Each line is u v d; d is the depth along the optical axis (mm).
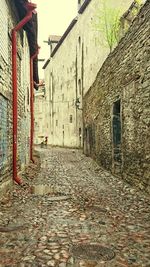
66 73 34625
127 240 4824
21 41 11898
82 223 5730
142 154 8445
